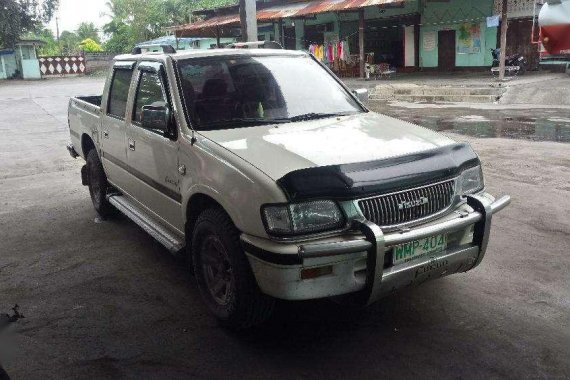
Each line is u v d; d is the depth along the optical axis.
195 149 3.45
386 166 2.99
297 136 3.45
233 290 3.21
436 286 3.93
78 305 3.83
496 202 3.33
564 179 6.61
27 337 3.39
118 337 3.38
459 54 21.38
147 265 4.53
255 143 3.31
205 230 3.39
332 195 2.82
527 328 3.32
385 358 3.07
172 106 3.82
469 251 3.22
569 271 4.10
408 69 23.39
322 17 25.70
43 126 13.67
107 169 5.39
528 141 9.13
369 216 2.90
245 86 4.02
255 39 10.43
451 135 10.05
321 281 2.84
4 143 11.08
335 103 4.23
